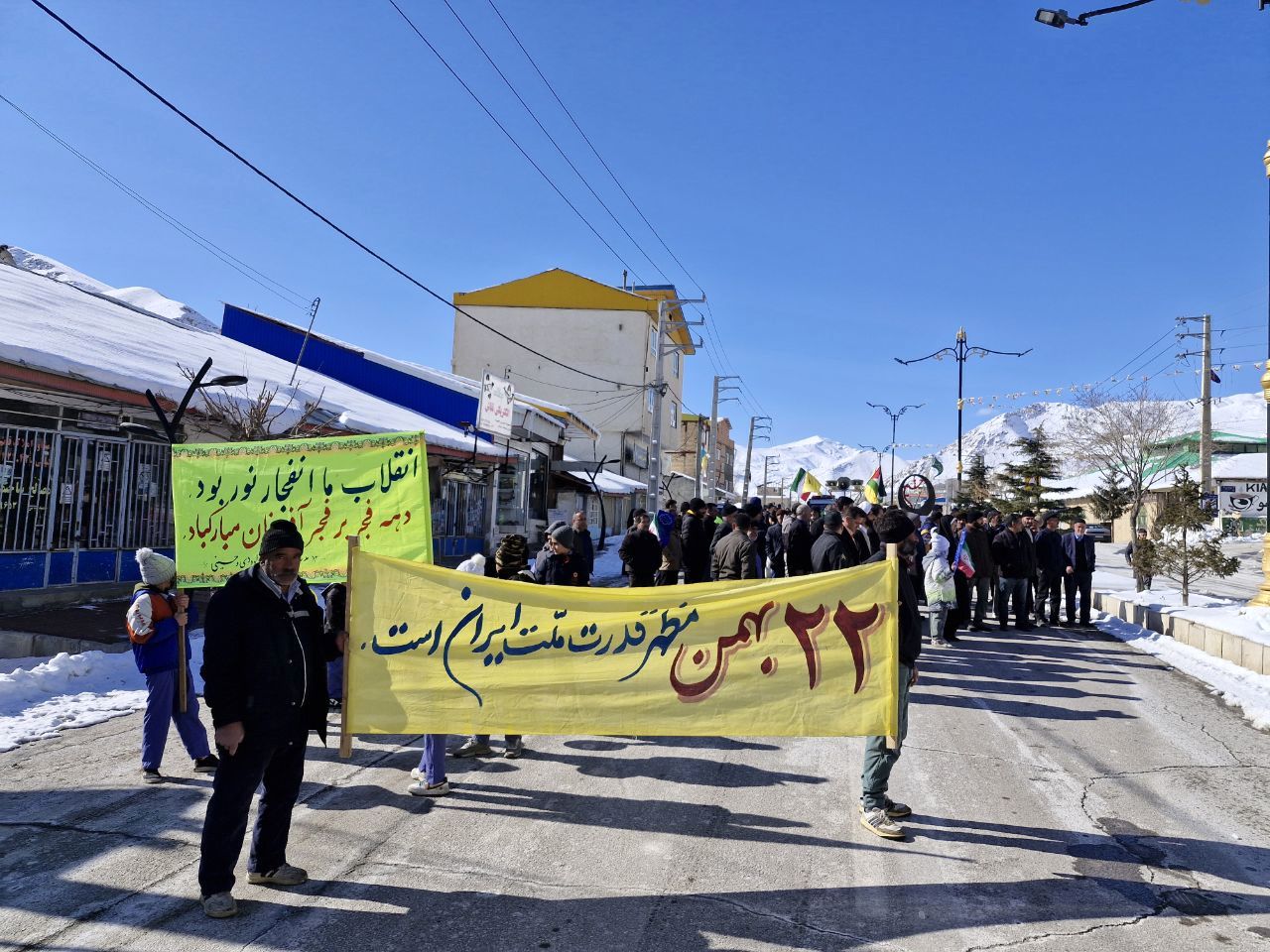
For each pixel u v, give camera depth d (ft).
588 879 13.64
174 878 13.37
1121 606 47.03
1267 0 26.96
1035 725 23.94
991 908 12.82
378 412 61.31
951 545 42.32
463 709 15.43
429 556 20.02
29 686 24.22
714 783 18.56
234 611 12.53
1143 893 13.42
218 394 42.52
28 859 13.92
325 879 13.55
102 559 39.45
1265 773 19.79
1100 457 106.01
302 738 13.51
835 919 12.40
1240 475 139.03
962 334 115.03
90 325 45.83
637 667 15.49
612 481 120.88
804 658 15.43
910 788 18.30
